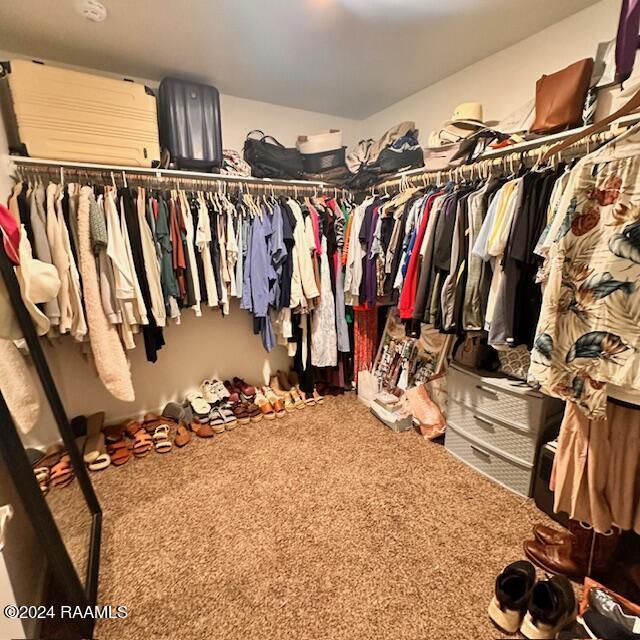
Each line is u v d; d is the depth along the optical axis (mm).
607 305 972
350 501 1678
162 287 2033
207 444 2215
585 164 997
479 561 1339
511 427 1681
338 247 2576
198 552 1411
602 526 1121
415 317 1897
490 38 1907
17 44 1842
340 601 1198
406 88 2531
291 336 2496
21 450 941
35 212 1627
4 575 879
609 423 1083
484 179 1821
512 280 1459
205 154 2191
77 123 1814
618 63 1065
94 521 1530
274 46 1924
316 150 2623
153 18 1653
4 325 1131
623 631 962
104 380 1881
